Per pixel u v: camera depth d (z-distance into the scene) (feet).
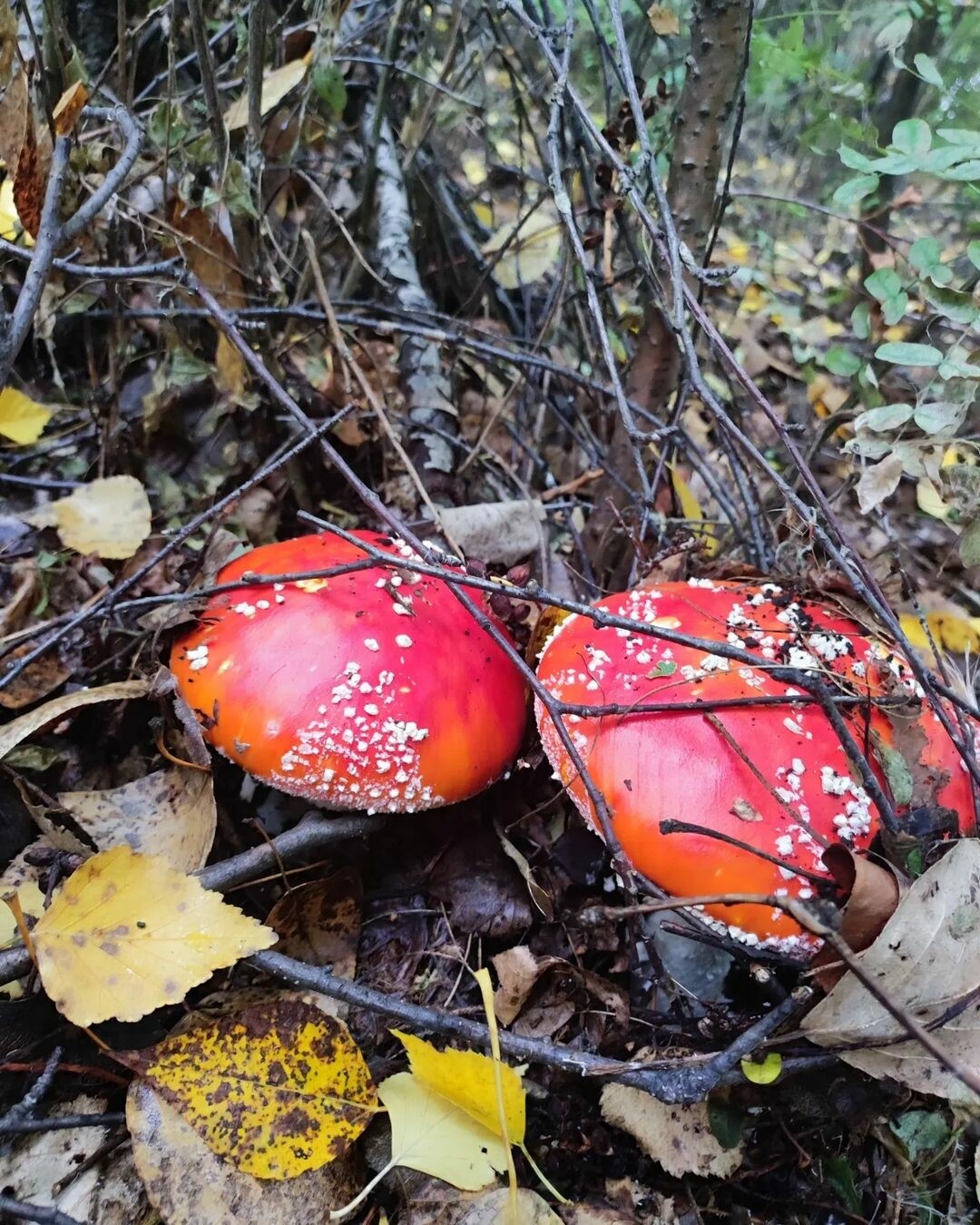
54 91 1.14
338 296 1.60
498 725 1.02
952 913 0.77
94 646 1.15
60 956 0.83
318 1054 0.88
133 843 0.95
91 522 1.23
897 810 0.85
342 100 1.29
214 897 0.87
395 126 1.78
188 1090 0.85
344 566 0.97
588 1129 0.96
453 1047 0.94
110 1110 0.89
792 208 2.09
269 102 1.25
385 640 0.97
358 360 1.55
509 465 1.63
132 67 1.23
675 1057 0.91
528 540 1.38
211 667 0.97
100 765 1.11
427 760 0.96
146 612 1.18
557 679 0.95
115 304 1.26
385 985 1.05
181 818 0.97
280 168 1.37
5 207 1.30
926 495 1.37
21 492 1.31
